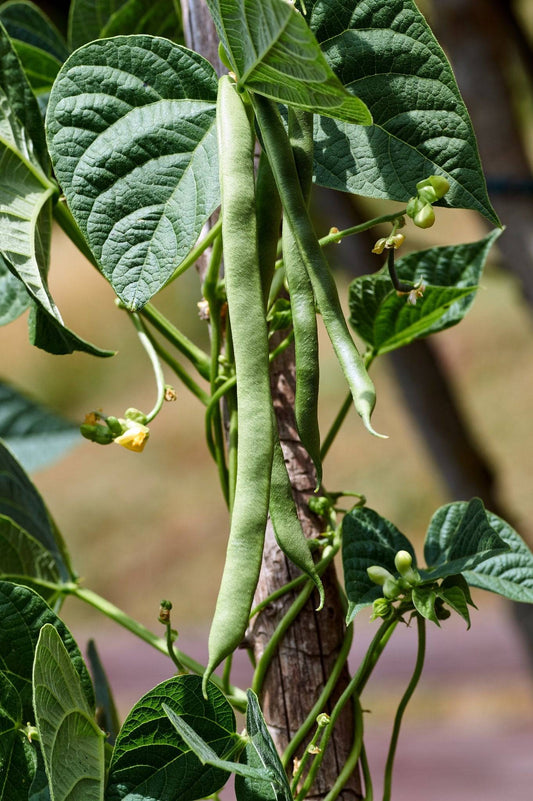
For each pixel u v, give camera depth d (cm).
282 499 83
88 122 83
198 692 84
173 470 1083
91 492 1081
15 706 85
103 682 95
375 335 98
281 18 78
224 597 81
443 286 95
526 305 161
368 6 85
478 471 185
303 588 90
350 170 86
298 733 88
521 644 195
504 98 160
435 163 85
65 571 95
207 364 93
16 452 106
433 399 183
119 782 84
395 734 90
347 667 90
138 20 102
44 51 103
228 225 82
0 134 89
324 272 83
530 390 916
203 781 85
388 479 909
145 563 965
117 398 1180
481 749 540
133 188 83
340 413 93
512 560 92
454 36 163
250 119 84
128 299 83
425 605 86
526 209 154
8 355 1267
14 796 85
